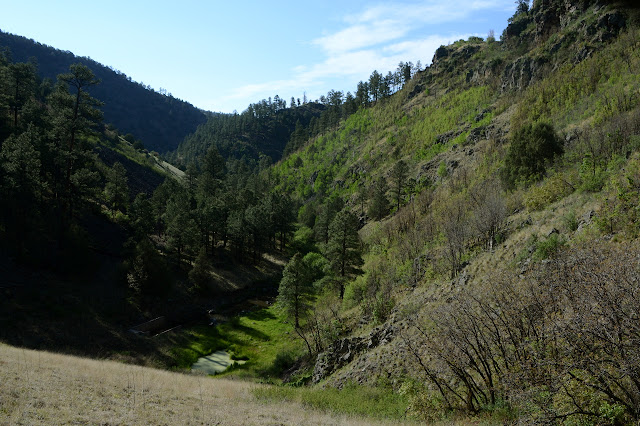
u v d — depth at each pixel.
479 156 72.88
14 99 71.19
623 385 9.06
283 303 47.69
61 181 56.78
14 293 39.06
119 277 49.91
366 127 150.88
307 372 32.66
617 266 10.88
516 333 13.51
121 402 12.42
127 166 103.88
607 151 33.19
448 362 14.23
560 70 78.25
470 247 34.34
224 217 74.12
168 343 42.97
